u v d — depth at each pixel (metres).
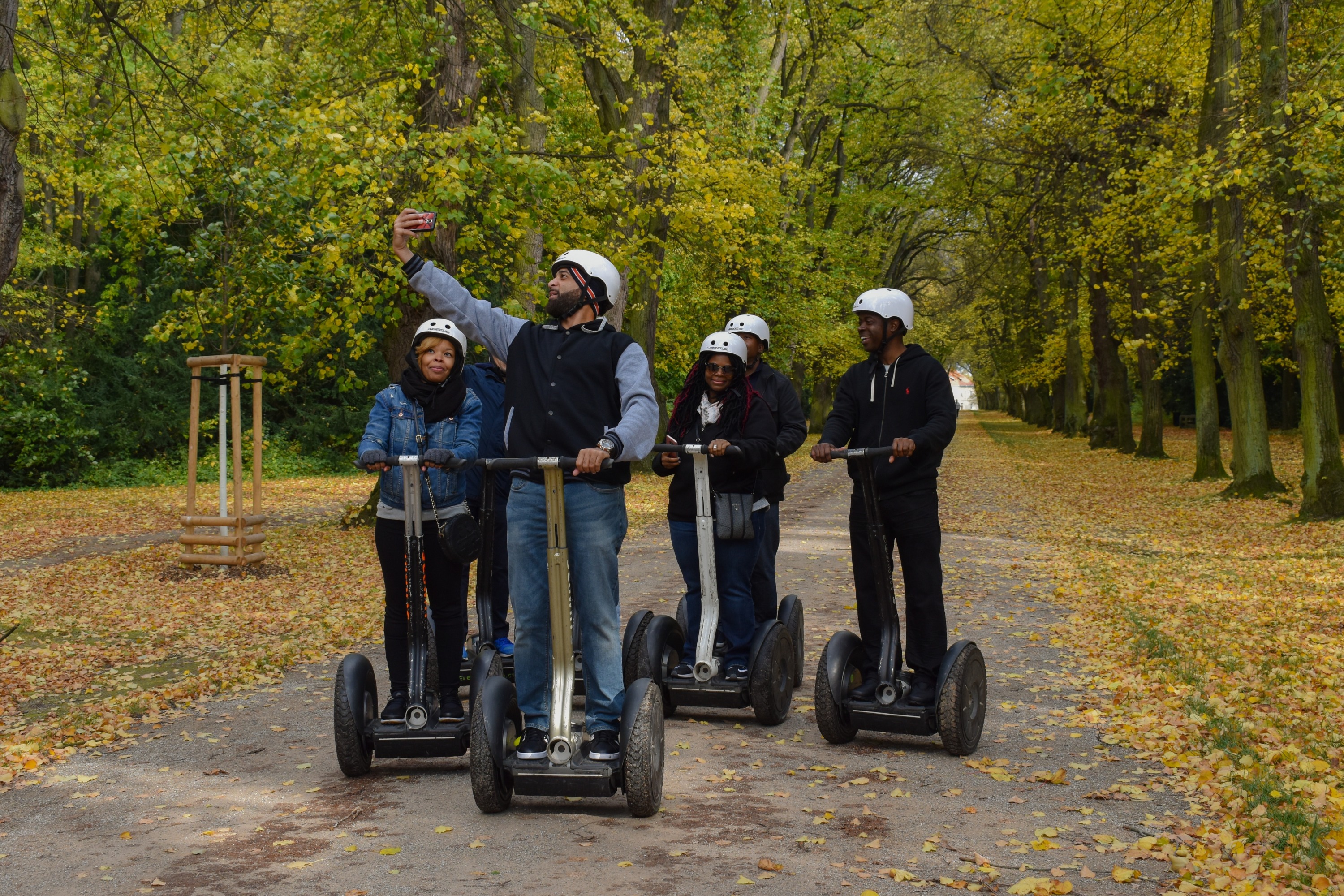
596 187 13.60
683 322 25.98
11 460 24.19
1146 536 13.77
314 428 28.98
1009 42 23.97
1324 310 14.35
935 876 3.36
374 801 4.13
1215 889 3.23
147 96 10.99
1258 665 6.59
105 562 11.95
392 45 13.02
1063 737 5.07
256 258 12.99
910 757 4.74
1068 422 41.50
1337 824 3.75
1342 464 14.23
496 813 3.96
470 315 4.22
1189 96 18.25
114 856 3.58
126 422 25.84
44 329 23.55
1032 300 41.41
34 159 17.30
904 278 44.84
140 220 12.60
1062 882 3.26
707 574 5.23
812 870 3.41
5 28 5.67
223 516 11.13
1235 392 17.58
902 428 4.75
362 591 10.05
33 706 5.92
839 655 4.88
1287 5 13.89
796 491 20.89
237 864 3.49
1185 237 17.38
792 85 28.62
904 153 33.75
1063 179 21.19
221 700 6.00
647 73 18.83
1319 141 12.00
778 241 25.52
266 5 12.23
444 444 4.29
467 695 5.63
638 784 3.82
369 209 11.25
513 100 15.77
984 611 8.55
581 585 3.91
